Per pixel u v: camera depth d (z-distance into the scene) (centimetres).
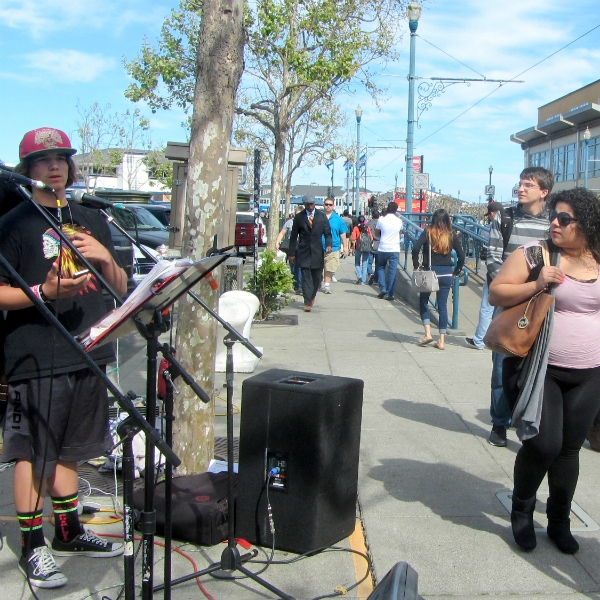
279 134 1981
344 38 1825
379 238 1345
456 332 988
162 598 338
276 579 353
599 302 366
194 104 438
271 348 888
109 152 4153
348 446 388
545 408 365
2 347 347
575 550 379
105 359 361
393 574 222
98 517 422
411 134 1847
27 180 278
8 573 359
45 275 333
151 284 246
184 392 441
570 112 4228
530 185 516
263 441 377
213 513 383
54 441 347
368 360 822
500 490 460
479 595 339
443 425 588
